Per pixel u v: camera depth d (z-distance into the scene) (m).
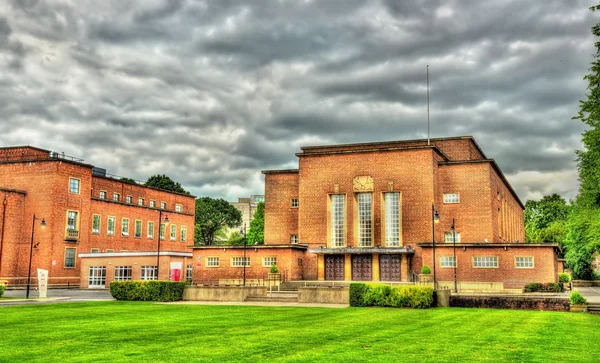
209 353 17.03
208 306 35.72
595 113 36.25
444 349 18.02
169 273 63.59
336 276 58.03
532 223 123.75
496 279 48.78
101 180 81.94
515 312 31.94
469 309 33.75
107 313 30.30
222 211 123.75
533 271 47.88
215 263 57.88
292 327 23.88
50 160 68.38
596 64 36.19
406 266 55.47
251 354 16.88
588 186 50.94
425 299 34.56
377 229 57.72
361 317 28.44
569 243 93.56
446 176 58.16
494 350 17.91
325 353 17.08
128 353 17.02
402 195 57.34
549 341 20.08
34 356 16.47
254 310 32.66
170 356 16.52
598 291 62.56
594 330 23.67
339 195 60.22
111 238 78.56
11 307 34.16
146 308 33.88
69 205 70.00
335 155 60.50
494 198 59.12
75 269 70.19
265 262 56.47
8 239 66.31
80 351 17.39
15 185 69.44
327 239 59.47
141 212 85.62
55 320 26.53
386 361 15.83
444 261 50.62
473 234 56.34
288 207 64.50
